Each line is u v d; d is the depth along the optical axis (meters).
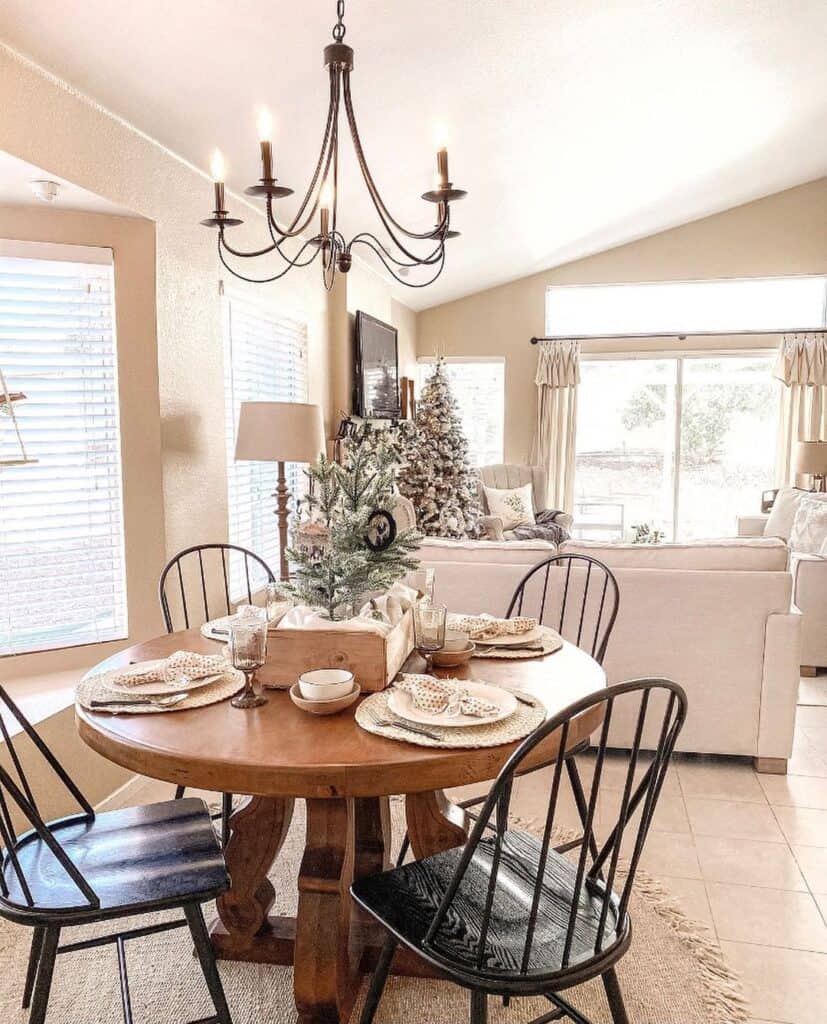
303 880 1.67
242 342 4.09
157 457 3.19
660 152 5.37
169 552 3.28
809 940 2.11
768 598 3.07
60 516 3.08
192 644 2.13
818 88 4.89
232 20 2.49
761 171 6.52
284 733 1.51
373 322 5.95
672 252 7.67
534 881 1.60
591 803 1.31
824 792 3.00
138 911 1.46
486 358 8.10
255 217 4.11
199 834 1.73
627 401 7.94
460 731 1.50
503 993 1.30
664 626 3.13
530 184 5.27
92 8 2.25
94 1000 1.87
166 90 2.78
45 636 3.09
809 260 7.41
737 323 7.68
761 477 7.74
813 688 4.25
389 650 1.74
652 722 3.20
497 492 7.12
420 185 4.59
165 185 3.19
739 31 3.86
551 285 7.93
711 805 2.88
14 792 1.38
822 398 7.39
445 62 3.26
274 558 4.70
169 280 3.24
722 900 2.29
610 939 1.41
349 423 5.37
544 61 3.57
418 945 1.38
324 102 3.23
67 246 2.97
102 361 3.10
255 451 3.51
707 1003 1.87
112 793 2.86
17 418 2.98
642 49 3.78
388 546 1.90
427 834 2.04
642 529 5.63
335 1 2.56
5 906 1.45
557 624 3.20
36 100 2.45
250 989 1.91
